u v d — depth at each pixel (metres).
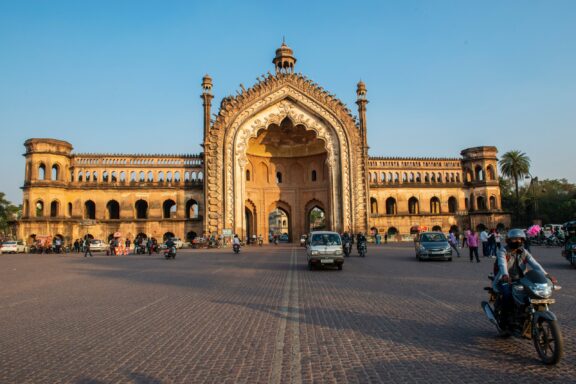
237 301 11.05
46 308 10.38
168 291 13.16
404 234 55.50
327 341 6.94
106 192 52.53
